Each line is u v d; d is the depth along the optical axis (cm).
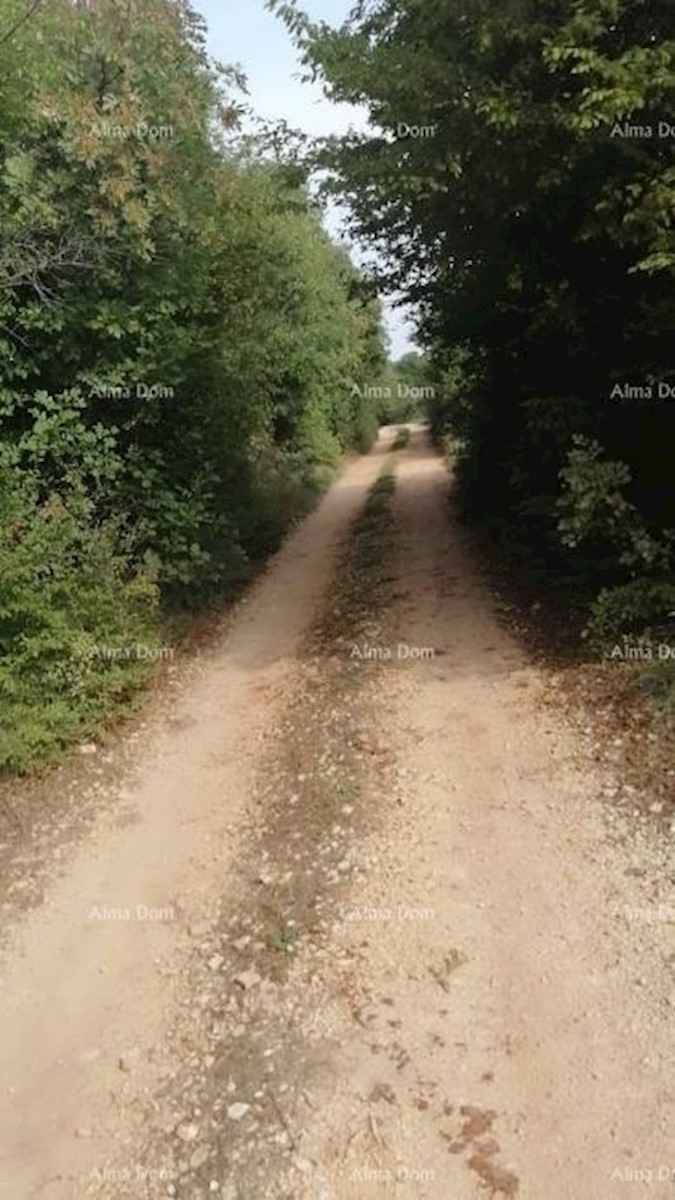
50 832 606
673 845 508
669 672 649
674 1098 363
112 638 793
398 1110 372
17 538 736
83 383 878
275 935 486
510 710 700
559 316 752
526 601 941
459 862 530
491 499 1386
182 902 527
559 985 429
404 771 636
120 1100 393
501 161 687
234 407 1164
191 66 940
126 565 884
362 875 529
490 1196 334
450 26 684
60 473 858
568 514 797
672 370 681
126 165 813
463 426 1575
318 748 688
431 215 820
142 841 596
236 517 1276
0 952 493
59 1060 418
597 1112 363
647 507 762
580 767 600
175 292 916
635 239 633
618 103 568
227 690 849
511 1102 372
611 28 634
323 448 2578
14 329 833
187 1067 407
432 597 1036
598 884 491
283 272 1761
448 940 468
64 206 816
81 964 480
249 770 678
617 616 727
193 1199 343
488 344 1133
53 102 777
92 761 698
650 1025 398
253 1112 378
